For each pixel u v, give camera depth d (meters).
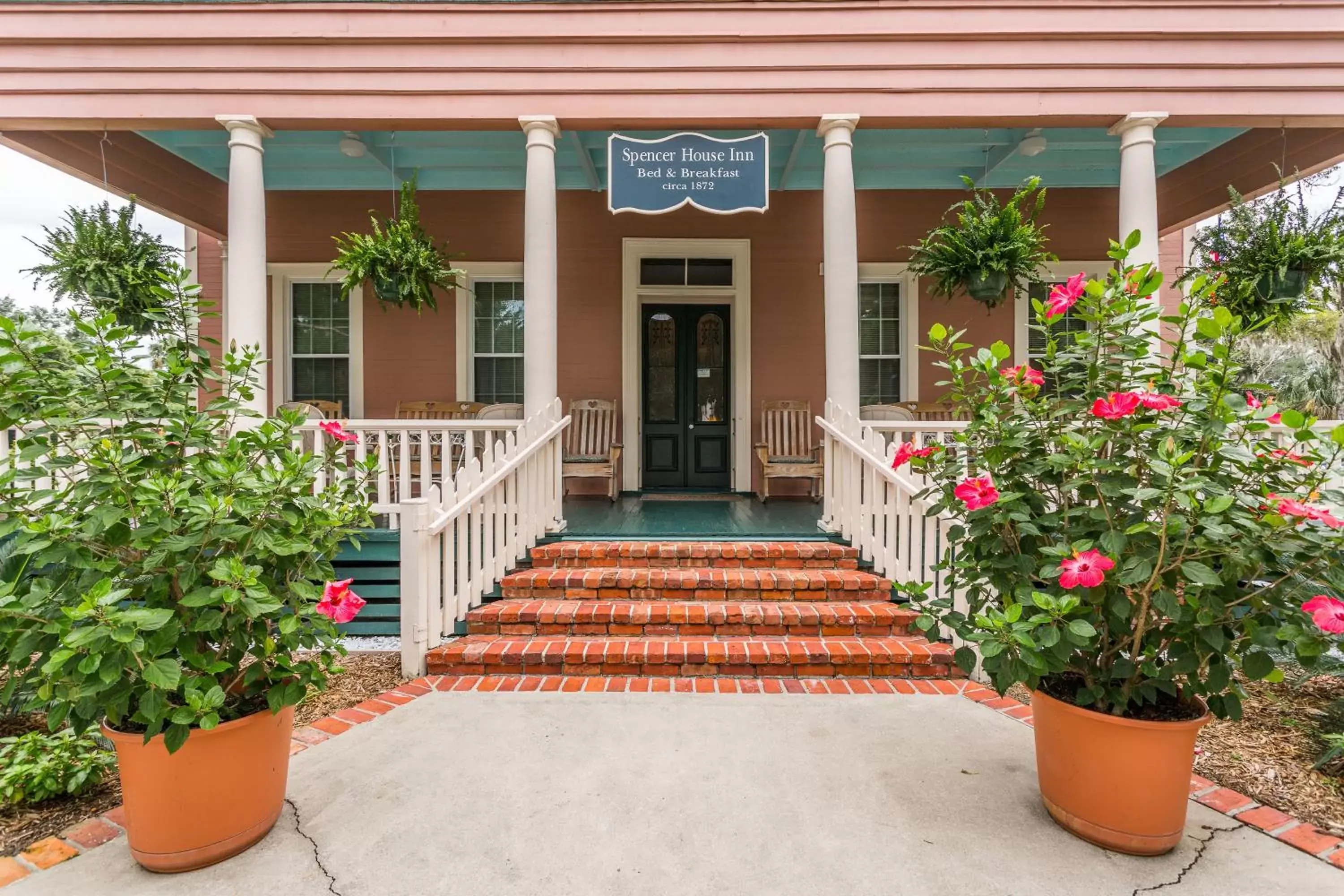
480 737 2.62
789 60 4.46
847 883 1.79
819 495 6.18
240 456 2.20
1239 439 2.07
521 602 3.75
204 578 1.94
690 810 2.12
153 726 1.69
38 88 4.39
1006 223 4.36
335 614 1.86
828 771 2.37
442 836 1.99
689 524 4.90
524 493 4.07
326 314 6.73
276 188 6.47
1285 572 1.84
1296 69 4.39
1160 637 1.99
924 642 3.41
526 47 4.48
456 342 6.67
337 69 4.46
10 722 2.67
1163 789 1.87
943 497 2.45
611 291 6.76
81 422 1.93
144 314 2.22
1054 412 2.16
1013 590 2.11
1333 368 10.88
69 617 1.62
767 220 6.79
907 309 6.74
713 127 4.62
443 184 6.38
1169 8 4.39
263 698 2.07
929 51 4.45
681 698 3.00
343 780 2.30
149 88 4.42
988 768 2.40
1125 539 1.86
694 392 7.06
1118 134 4.61
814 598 3.75
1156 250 4.48
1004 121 4.54
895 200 6.73
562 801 2.18
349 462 3.80
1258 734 2.71
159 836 1.81
